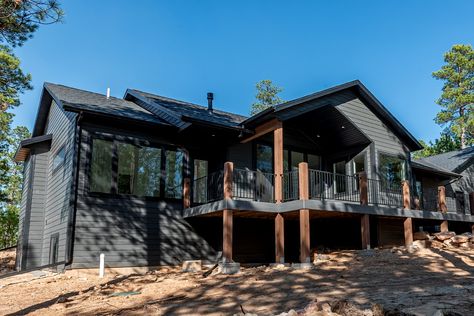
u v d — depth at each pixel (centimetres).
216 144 1308
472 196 1606
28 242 1331
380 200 1370
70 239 1014
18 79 1866
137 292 754
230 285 775
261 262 1330
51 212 1272
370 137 1396
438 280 735
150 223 1145
